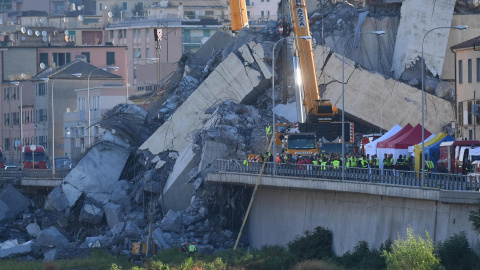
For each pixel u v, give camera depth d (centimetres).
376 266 18438
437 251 17288
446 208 17450
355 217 19888
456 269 16800
